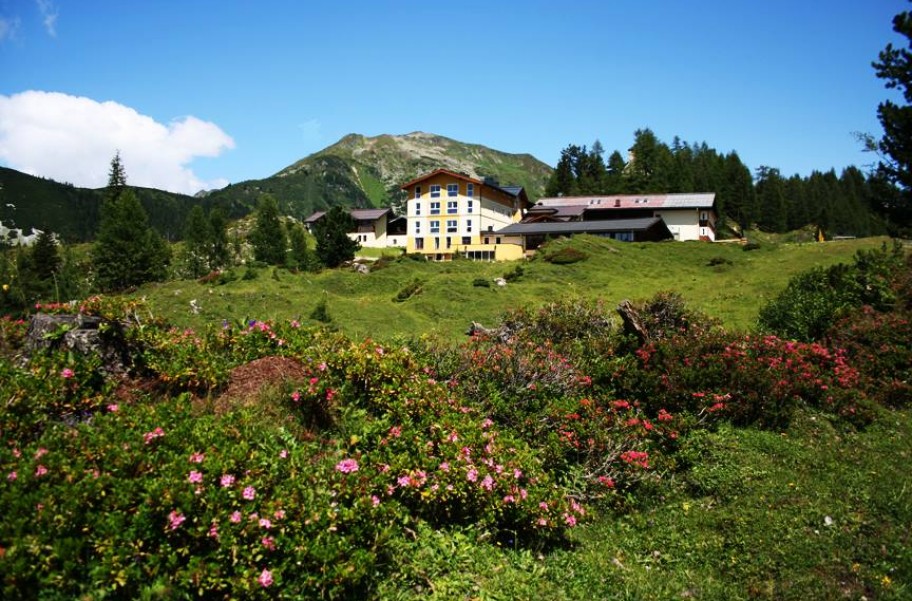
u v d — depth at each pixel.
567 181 117.00
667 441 10.89
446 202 78.00
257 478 5.89
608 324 17.86
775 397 12.38
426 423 8.20
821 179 148.25
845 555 7.74
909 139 24.25
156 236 72.62
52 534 4.88
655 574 7.61
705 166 126.94
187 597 5.02
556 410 10.67
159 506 5.20
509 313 19.17
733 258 51.06
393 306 35.78
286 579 5.37
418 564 6.40
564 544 8.01
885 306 18.47
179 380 8.34
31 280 25.98
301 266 57.91
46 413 6.95
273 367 9.03
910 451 11.06
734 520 8.75
